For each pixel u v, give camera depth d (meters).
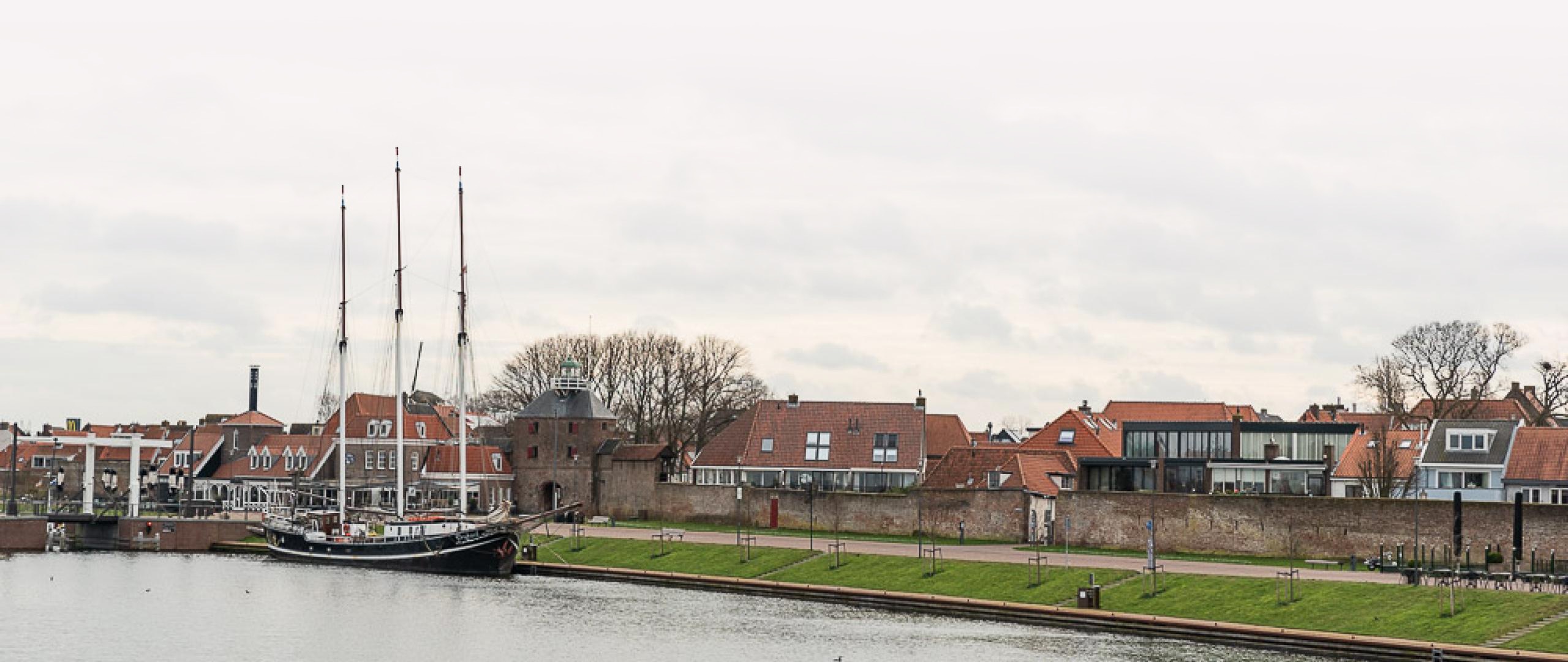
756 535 143.12
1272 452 144.25
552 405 172.62
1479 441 131.50
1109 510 127.12
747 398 195.50
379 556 142.25
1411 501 113.38
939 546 130.12
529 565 137.00
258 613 112.44
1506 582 98.81
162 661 94.38
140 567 142.62
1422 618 91.69
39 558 149.62
